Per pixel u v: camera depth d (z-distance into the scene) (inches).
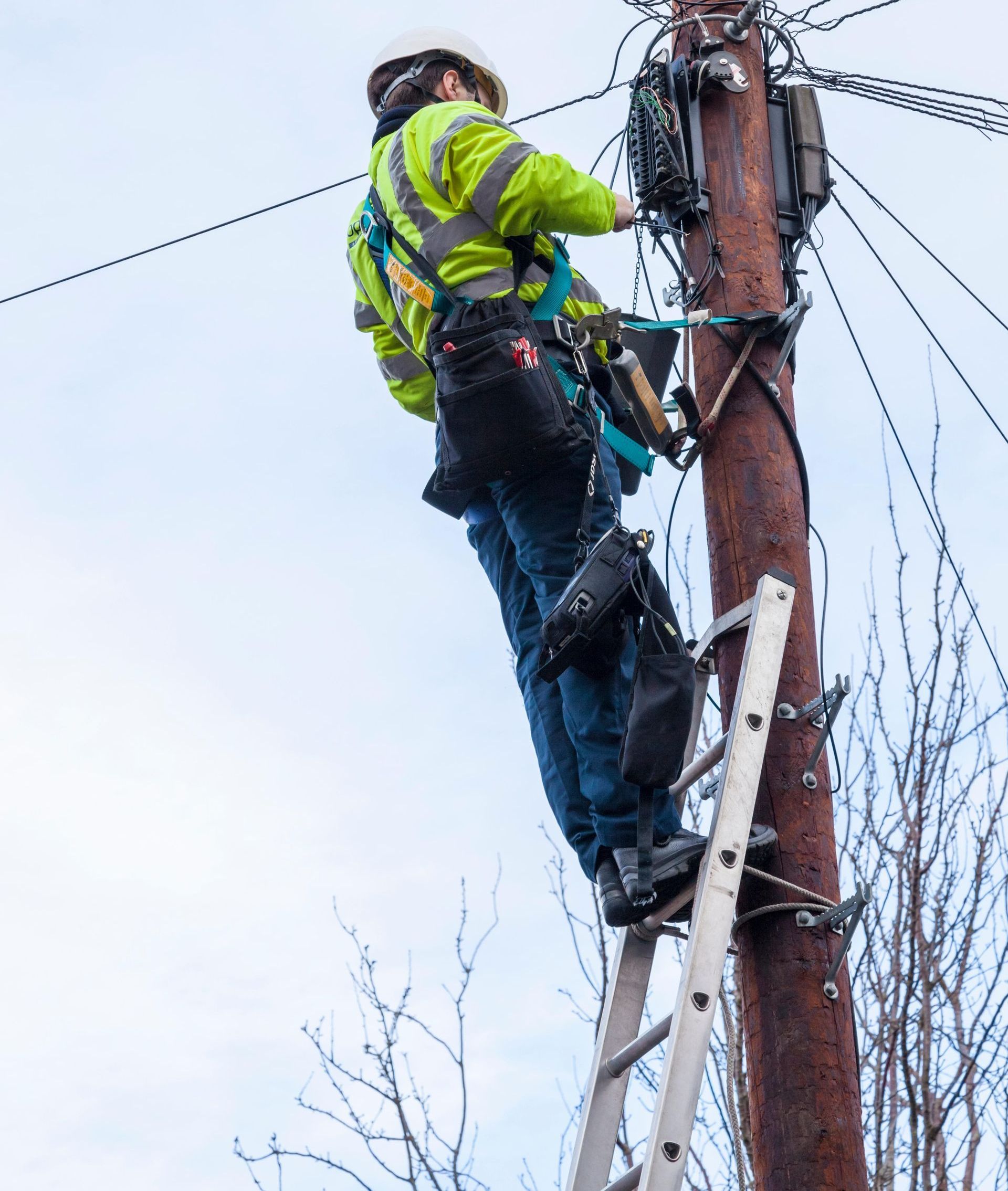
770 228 301.6
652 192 300.8
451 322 260.4
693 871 242.7
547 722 272.1
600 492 264.4
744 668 253.3
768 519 276.7
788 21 352.8
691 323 282.0
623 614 251.0
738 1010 372.5
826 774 259.6
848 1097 239.6
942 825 414.9
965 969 388.2
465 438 254.4
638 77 311.6
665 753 236.4
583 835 260.4
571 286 277.4
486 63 299.3
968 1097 367.6
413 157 271.3
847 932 244.4
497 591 288.8
